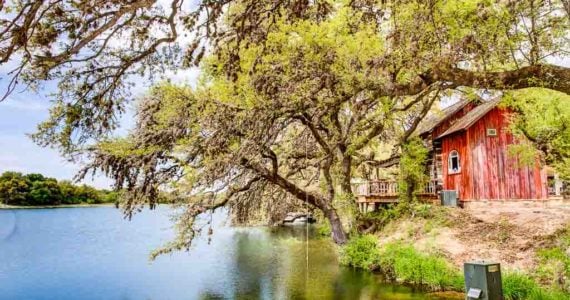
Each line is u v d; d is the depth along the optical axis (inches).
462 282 504.1
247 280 667.4
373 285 563.2
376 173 1111.6
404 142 862.5
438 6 291.1
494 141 831.7
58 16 143.5
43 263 944.3
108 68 174.1
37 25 142.0
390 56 298.5
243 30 214.2
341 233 757.9
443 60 284.0
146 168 516.1
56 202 3393.2
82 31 144.9
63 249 1205.1
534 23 305.7
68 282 736.3
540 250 524.4
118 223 2511.1
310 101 338.6
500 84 276.2
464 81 282.5
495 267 266.7
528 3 295.7
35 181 3275.1
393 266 609.6
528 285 447.5
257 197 743.1
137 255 1040.8
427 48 293.7
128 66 173.9
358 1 285.0
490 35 302.2
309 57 373.1
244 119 384.5
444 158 922.7
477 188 820.6
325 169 759.1
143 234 1710.1
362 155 928.3
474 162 828.6
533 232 576.4
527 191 815.1
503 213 682.2
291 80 333.4
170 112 507.8
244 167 596.1
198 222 673.0
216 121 432.8
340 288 561.6
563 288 441.1
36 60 140.6
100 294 644.7
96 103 178.2
